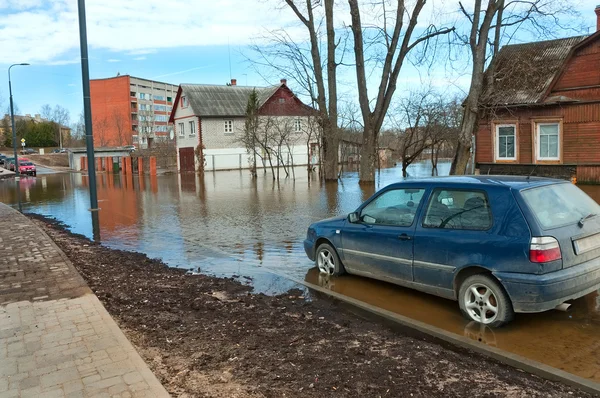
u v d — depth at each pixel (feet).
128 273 23.84
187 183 96.43
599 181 65.62
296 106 137.49
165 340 14.58
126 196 71.05
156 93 386.93
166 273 24.13
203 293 20.27
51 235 36.86
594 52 65.62
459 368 12.50
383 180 87.20
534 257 14.82
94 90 357.61
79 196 73.56
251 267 25.63
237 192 72.38
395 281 19.57
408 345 14.14
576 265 15.35
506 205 15.89
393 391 11.11
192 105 149.18
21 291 19.34
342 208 49.70
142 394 10.75
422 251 18.07
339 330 15.56
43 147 346.33
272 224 40.24
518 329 15.76
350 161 128.98
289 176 110.32
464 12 61.21
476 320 16.40
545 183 16.76
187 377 12.00
